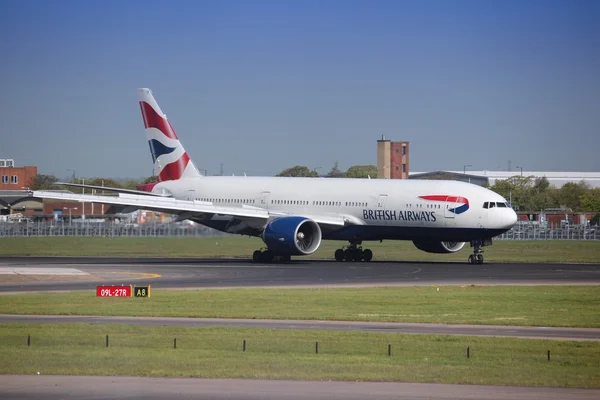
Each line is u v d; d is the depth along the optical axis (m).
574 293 55.75
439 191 81.56
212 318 45.12
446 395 28.64
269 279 66.12
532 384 30.23
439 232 81.50
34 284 62.75
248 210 85.31
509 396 28.59
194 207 83.69
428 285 61.12
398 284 62.06
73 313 46.47
